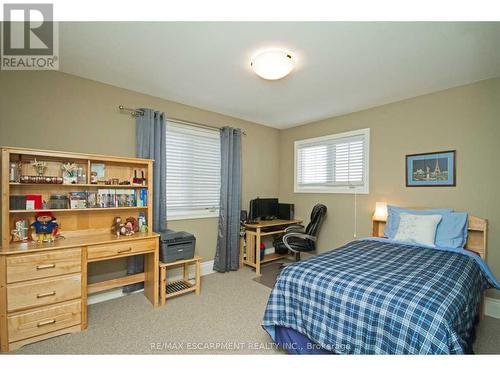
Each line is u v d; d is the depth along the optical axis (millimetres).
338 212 3703
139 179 2705
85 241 2156
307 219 4129
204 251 3520
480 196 2482
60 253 1952
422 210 2742
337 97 2979
